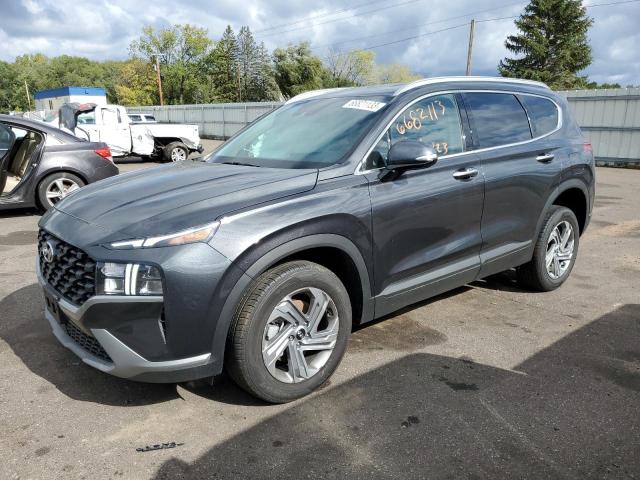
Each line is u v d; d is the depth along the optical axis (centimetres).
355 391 310
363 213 310
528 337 385
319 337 302
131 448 257
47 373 325
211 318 260
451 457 253
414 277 353
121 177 361
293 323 289
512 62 5078
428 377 327
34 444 259
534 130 444
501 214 404
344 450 257
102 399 299
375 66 5897
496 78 439
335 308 304
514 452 258
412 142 317
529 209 429
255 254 266
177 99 7056
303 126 378
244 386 281
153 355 257
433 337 383
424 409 293
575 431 274
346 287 329
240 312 269
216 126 3334
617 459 253
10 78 10219
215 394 305
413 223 339
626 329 401
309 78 5425
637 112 1695
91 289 260
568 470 246
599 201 1002
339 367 338
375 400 301
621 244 666
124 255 253
